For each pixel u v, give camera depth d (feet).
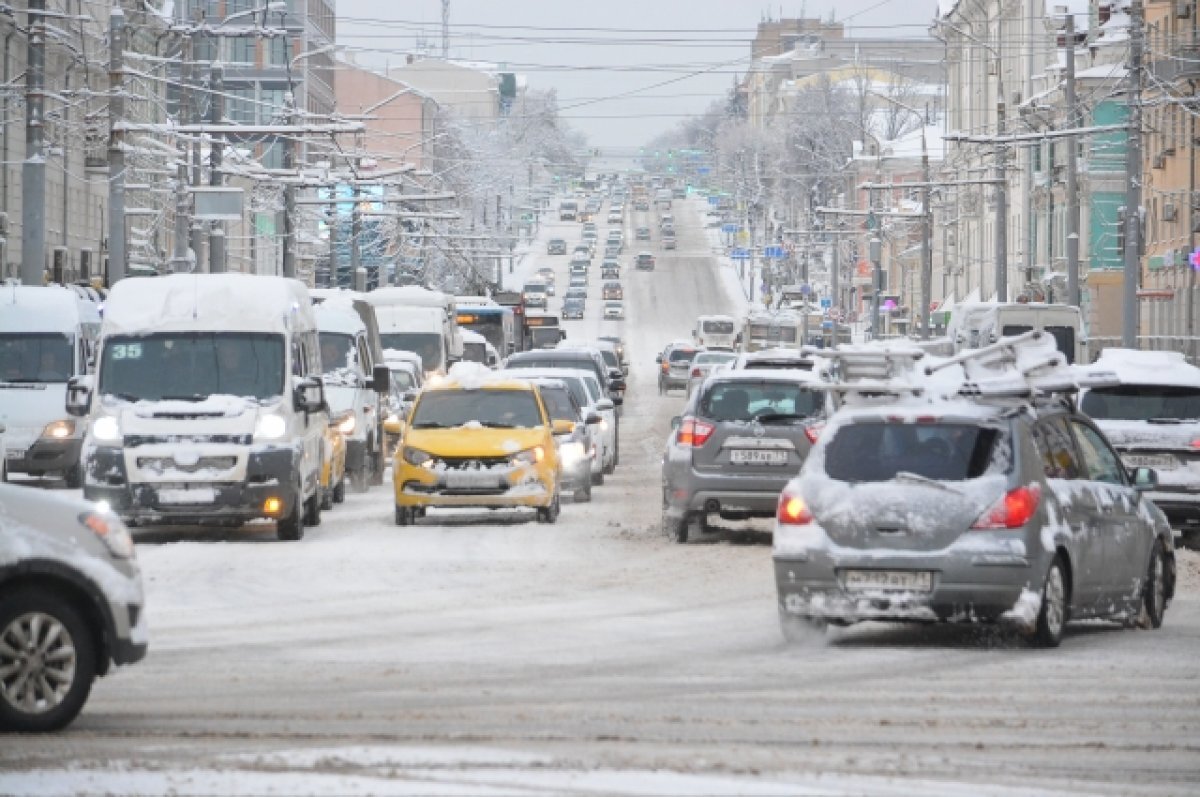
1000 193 525.34
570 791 70.74
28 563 85.25
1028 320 433.07
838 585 116.57
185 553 181.88
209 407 195.93
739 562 174.50
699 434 191.21
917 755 79.51
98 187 613.52
